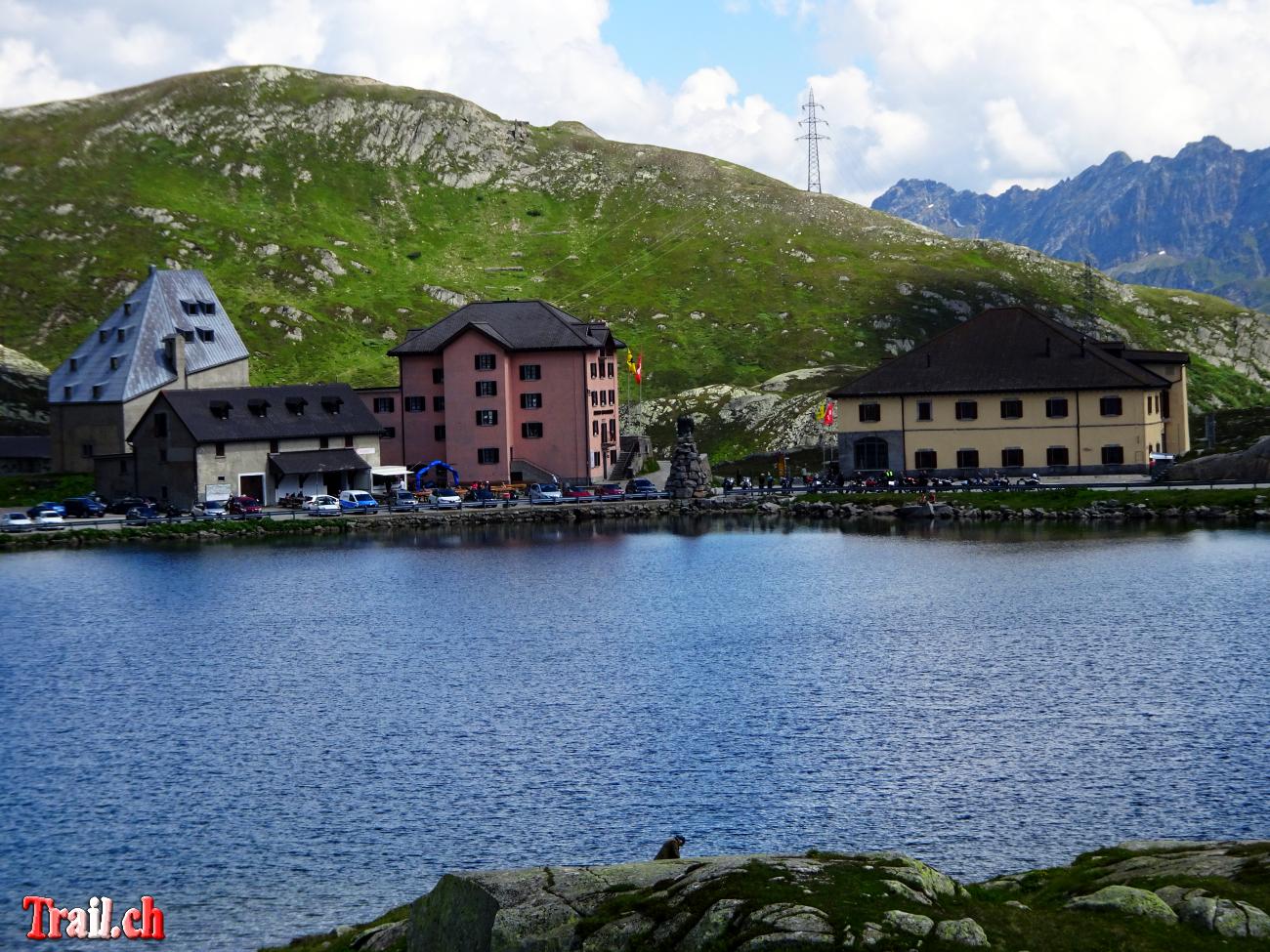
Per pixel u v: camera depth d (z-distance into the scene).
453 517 157.25
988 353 166.62
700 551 133.12
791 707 72.25
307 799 59.97
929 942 31.86
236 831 56.19
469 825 56.00
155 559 135.62
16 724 73.44
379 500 172.25
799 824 54.50
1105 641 85.00
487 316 189.00
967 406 163.75
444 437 186.12
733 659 84.44
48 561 134.88
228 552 139.62
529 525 156.75
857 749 64.19
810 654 85.06
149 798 60.66
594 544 140.38
